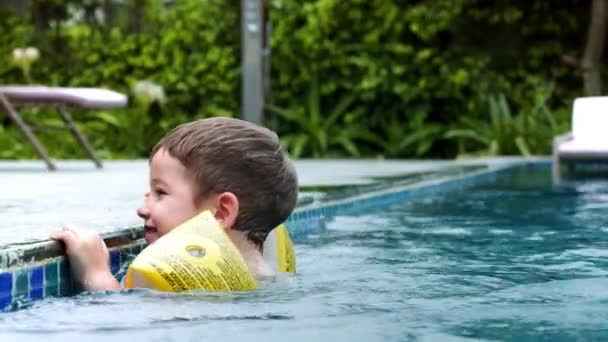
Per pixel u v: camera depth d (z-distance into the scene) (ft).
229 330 6.04
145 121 42.57
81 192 17.95
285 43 42.80
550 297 7.51
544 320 6.40
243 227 8.35
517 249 11.19
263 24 39.78
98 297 7.34
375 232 13.52
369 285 8.22
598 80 43.55
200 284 7.40
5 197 16.51
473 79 42.96
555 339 5.71
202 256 7.48
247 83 37.35
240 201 8.26
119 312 6.69
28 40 47.85
